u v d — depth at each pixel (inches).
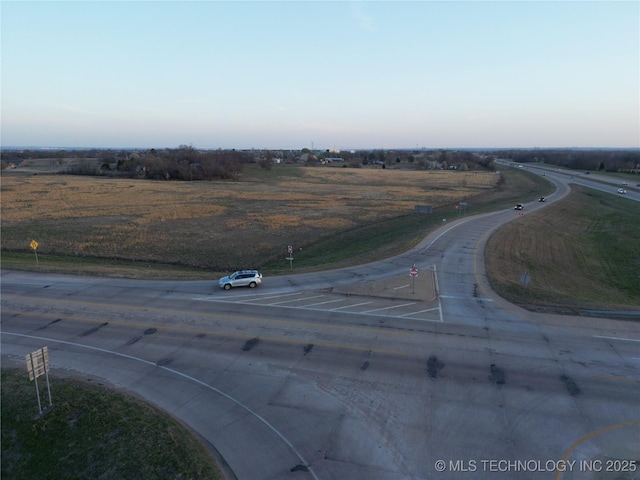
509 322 991.6
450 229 2185.0
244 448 594.6
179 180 5610.2
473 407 670.5
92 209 3137.3
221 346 889.5
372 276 1363.2
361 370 785.6
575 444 589.0
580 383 733.3
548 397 693.9
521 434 609.0
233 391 731.4
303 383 749.3
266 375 777.6
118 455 581.3
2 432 639.1
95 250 1916.8
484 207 3176.7
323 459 569.0
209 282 1338.6
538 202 3390.7
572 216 2883.9
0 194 3939.5
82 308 1109.7
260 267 1659.7
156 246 2016.5
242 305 1119.0
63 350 886.4
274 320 1015.6
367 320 1009.5
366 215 2947.8
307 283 1298.0
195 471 548.1
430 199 3801.7
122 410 674.8
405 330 950.4
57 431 634.2
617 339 899.4
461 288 1244.5
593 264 1884.8
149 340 924.0
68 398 709.9
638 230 2460.6
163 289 1266.0
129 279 1371.8
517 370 776.3
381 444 594.6
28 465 581.0
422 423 635.5
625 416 645.9
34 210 3065.9
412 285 1251.2
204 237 2234.3
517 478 531.8
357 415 658.8
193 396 721.0
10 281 1346.0
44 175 6127.0
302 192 4325.8
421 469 547.5
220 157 6574.8
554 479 530.0
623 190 4069.9
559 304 1114.1
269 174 6530.5
